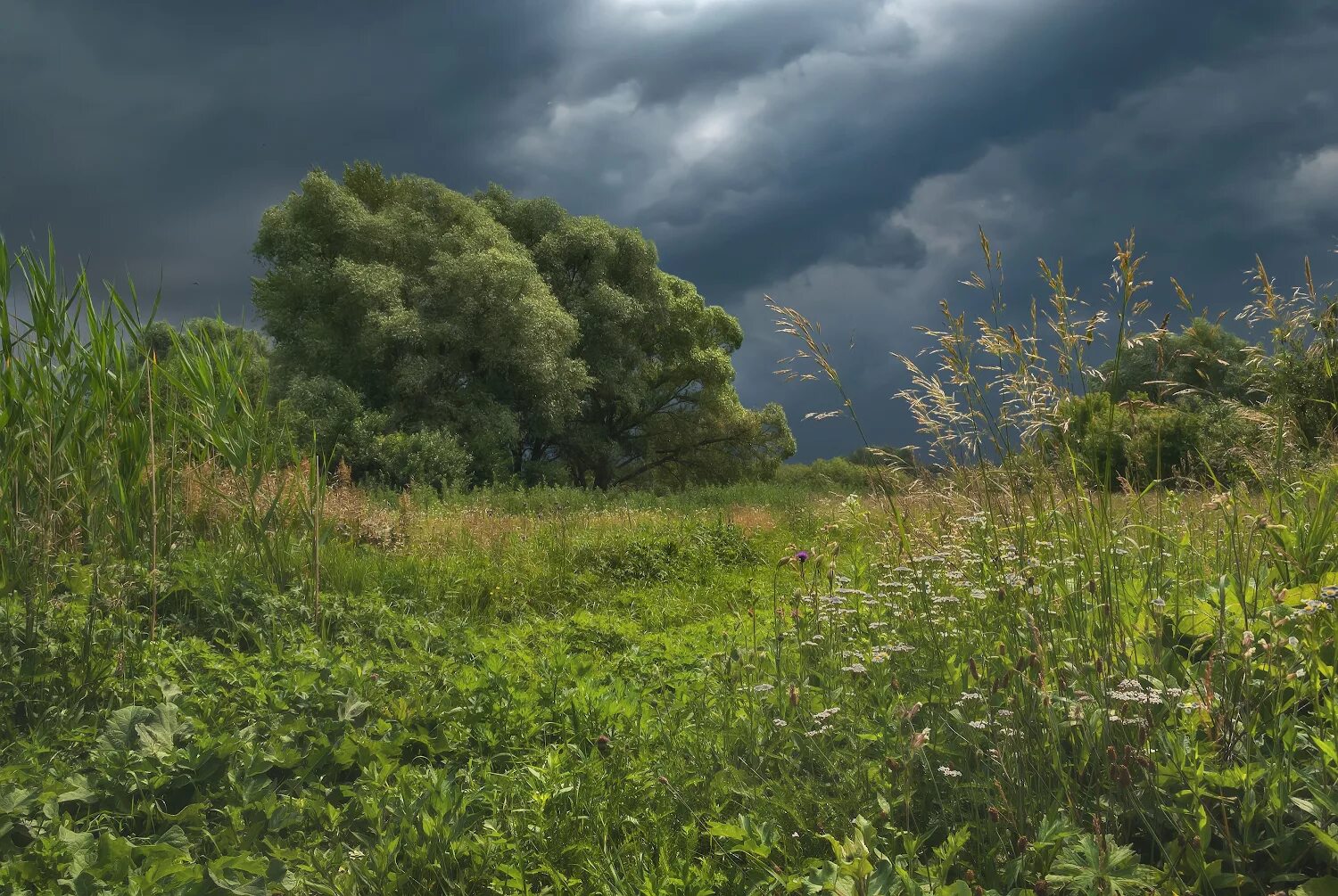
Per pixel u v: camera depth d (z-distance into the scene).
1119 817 2.30
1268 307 3.76
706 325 44.41
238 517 7.28
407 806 2.86
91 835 2.71
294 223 33.00
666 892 2.37
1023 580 3.09
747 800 2.76
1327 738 2.39
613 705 3.99
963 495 3.95
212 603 5.72
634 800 2.99
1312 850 2.08
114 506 6.30
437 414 30.31
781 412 42.94
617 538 11.73
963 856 2.30
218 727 3.62
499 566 9.92
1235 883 1.97
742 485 27.38
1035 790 2.44
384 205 36.88
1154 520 3.74
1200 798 2.22
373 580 8.22
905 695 3.00
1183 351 3.57
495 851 2.67
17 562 5.06
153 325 6.49
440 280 31.64
